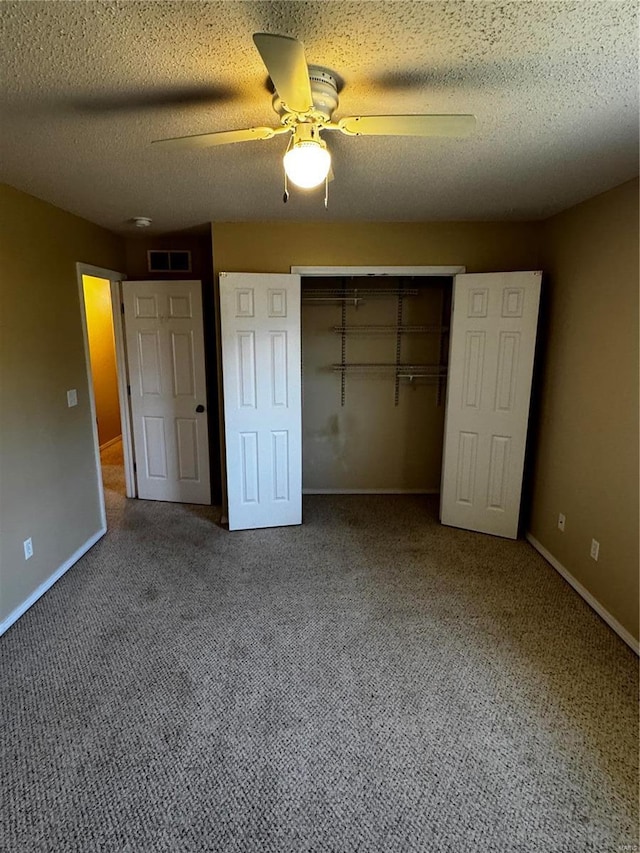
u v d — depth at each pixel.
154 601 2.80
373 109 1.69
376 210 3.09
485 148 2.04
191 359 4.07
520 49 1.30
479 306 3.40
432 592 2.90
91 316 5.63
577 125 1.81
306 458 4.53
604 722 1.95
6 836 1.52
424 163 2.22
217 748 1.83
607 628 2.55
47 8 1.11
